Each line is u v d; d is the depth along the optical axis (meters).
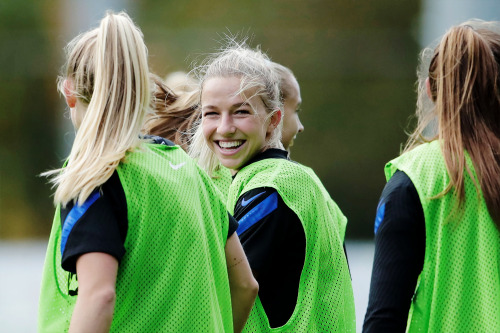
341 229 13.55
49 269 8.69
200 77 13.16
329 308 11.14
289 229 10.93
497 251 10.03
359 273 34.72
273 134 11.80
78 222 8.23
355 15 71.12
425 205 10.02
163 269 8.64
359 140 61.72
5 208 62.41
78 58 9.13
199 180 9.46
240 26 63.22
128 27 8.97
